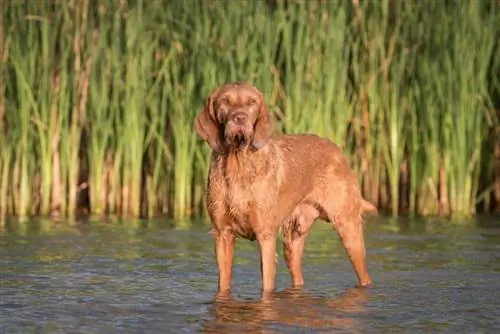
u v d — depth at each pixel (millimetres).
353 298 9562
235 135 8883
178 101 15453
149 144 16047
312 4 15305
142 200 16234
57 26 15414
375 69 15836
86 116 15734
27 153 15570
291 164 9602
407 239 13375
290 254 10203
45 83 15477
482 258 11852
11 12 15203
